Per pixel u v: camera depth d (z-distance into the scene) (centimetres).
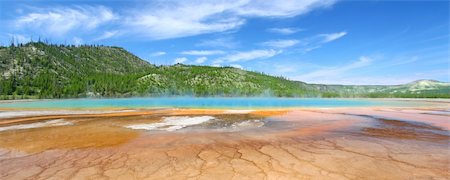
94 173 573
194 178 542
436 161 639
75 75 10694
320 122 1291
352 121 1327
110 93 7150
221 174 563
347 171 575
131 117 1505
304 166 610
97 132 1038
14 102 3716
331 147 783
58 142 865
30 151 754
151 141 872
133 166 618
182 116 1538
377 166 605
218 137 932
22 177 555
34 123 1299
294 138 912
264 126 1170
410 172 565
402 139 891
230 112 1756
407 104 2941
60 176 558
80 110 2030
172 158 679
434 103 3148
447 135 958
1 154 725
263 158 675
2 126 1216
